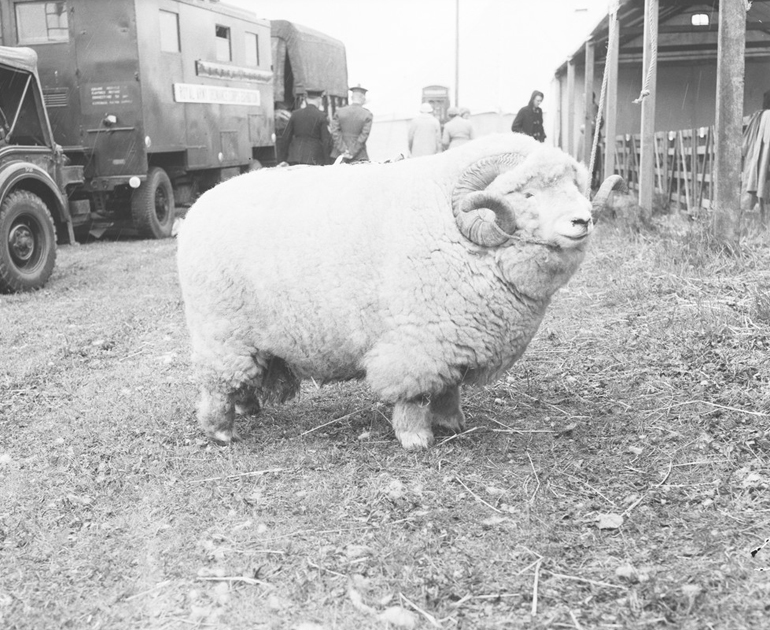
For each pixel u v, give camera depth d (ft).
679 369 13.56
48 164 28.50
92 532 9.68
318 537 9.16
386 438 11.95
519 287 10.64
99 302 22.98
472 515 9.46
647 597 7.65
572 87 48.34
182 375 15.72
